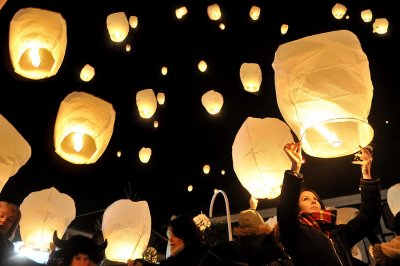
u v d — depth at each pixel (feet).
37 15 8.39
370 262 26.71
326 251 8.57
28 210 13.67
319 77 7.15
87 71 18.57
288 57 7.42
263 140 10.70
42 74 8.36
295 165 8.21
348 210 17.24
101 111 8.60
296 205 8.23
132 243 12.42
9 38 8.30
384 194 33.65
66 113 8.43
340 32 7.48
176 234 10.00
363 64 7.32
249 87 16.25
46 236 13.53
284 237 8.38
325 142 8.22
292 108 7.33
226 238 23.61
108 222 12.69
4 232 11.07
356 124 8.05
